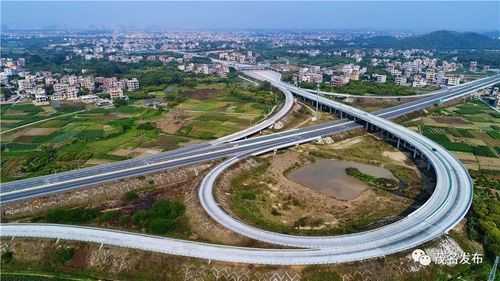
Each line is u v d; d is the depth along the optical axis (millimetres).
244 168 184250
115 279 112500
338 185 173125
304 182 176375
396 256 111188
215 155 196375
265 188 168750
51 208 147500
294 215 146000
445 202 142750
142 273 112250
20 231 127250
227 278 106125
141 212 139500
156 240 122375
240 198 157500
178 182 171625
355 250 113688
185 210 143500
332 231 132000
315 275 105500
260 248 116125
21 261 118812
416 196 160500
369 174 185500
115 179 165500
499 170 185750
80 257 118000
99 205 152250
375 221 139125
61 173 174125
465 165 191625
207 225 130250
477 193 157625
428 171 188000
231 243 119875
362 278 106062
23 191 155375
